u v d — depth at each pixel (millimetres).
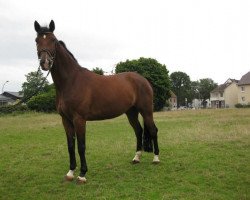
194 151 8828
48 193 5844
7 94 73312
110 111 6734
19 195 5777
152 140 7727
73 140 6578
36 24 6121
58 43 6203
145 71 46125
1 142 11961
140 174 6766
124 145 10297
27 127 17406
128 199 5355
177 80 118562
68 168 7539
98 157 8586
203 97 115812
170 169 7070
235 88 84000
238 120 17719
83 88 6328
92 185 6160
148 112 7508
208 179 6262
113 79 6984
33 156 9039
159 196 5457
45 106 35438
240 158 7887
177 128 15008
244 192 5508
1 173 7234
